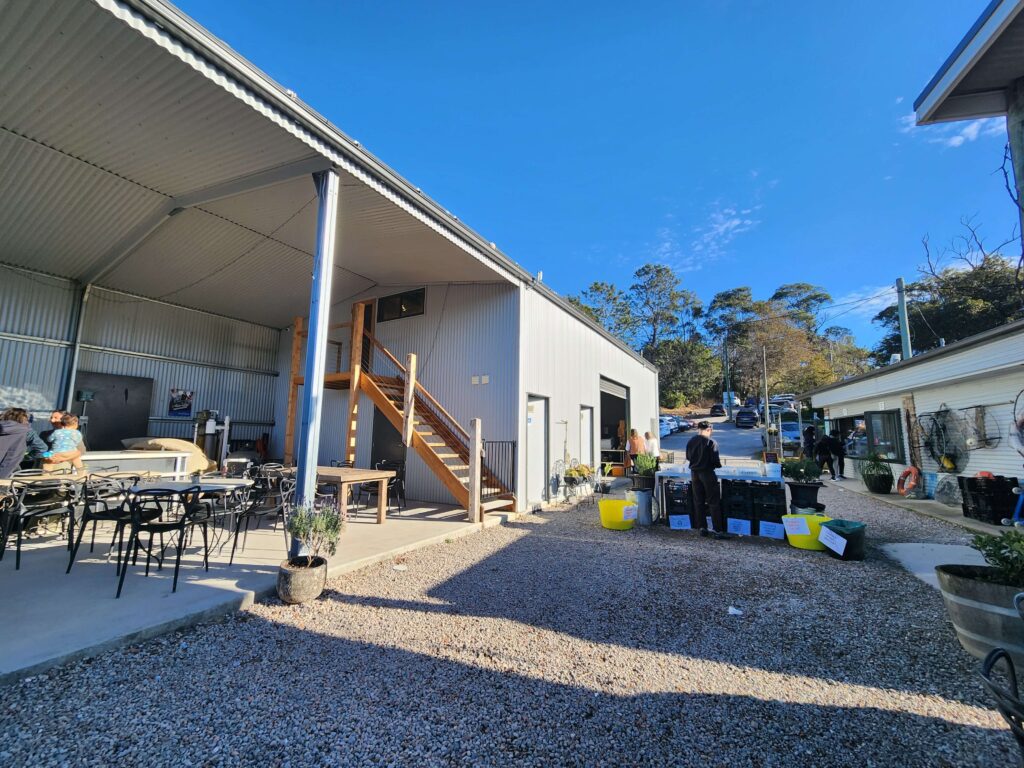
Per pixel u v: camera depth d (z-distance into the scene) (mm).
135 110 4012
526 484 8047
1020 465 7004
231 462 7715
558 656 2797
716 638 3074
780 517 5809
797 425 22438
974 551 5211
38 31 3127
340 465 8789
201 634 2969
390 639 2984
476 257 6965
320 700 2271
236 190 5301
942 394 8820
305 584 3529
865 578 4371
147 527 3660
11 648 2506
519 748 1943
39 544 4785
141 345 9422
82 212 6055
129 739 1928
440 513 7156
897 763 1868
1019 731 1310
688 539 5984
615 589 4027
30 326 7824
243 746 1909
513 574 4418
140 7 2881
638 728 2096
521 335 8023
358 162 4699
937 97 2994
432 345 8953
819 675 2596
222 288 9148
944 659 2768
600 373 12094
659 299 49656
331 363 10477
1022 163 2855
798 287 49656
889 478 10055
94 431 8625
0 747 1842
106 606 3146
